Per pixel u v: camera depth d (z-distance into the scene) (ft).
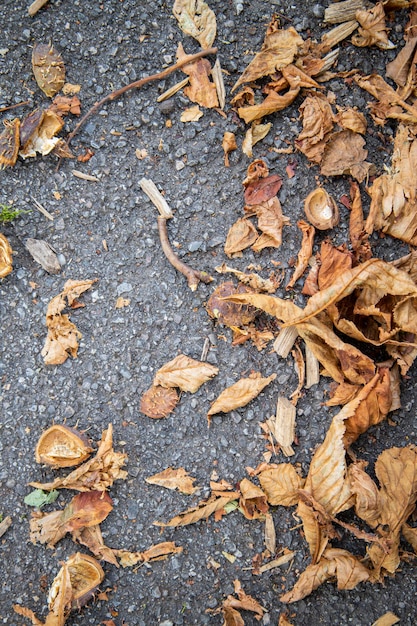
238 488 2.58
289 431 2.59
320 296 2.47
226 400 2.59
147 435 2.61
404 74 2.71
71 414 2.62
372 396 2.49
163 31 2.76
